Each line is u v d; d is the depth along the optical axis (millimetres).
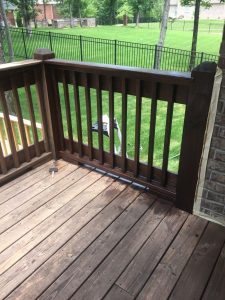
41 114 2568
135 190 2332
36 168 2654
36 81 2422
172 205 2160
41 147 2691
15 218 2049
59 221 2020
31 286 1567
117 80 2078
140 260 1711
